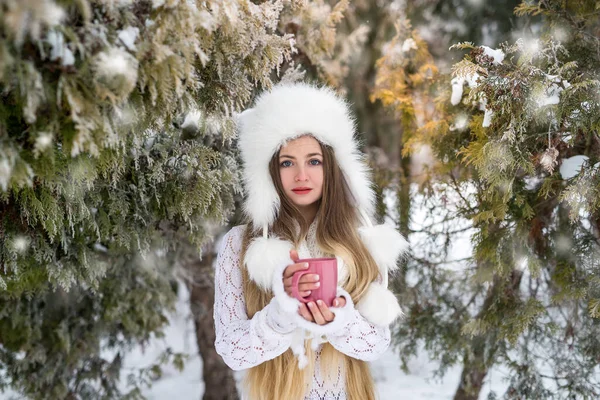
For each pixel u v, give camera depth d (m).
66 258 1.75
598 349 2.04
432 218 2.35
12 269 1.60
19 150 1.13
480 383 2.41
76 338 2.51
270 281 1.46
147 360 3.86
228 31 1.26
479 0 2.68
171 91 1.23
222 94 1.46
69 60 1.04
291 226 1.59
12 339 2.33
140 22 1.14
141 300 2.53
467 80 1.87
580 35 1.80
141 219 1.76
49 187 1.37
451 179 2.15
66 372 2.51
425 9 2.93
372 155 2.80
